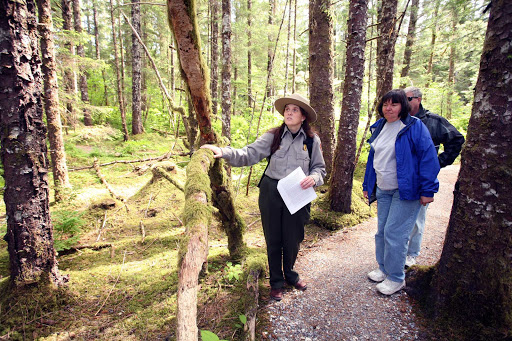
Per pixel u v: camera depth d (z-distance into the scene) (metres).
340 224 4.06
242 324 2.12
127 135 12.32
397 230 2.37
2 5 2.02
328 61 5.03
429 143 2.22
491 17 1.72
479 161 1.82
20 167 2.25
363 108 11.37
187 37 1.92
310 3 5.04
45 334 2.09
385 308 2.30
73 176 7.34
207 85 2.22
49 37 5.23
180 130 14.04
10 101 2.16
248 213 4.85
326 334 2.07
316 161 2.38
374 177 2.65
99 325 2.17
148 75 15.53
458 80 19.22
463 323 1.91
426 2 10.55
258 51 16.70
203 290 2.56
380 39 6.19
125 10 14.19
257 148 2.31
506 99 1.67
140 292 2.59
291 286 2.65
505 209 1.73
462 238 1.93
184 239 1.18
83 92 16.14
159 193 5.47
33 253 2.39
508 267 1.75
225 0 7.14
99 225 4.42
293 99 2.20
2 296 2.36
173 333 2.07
